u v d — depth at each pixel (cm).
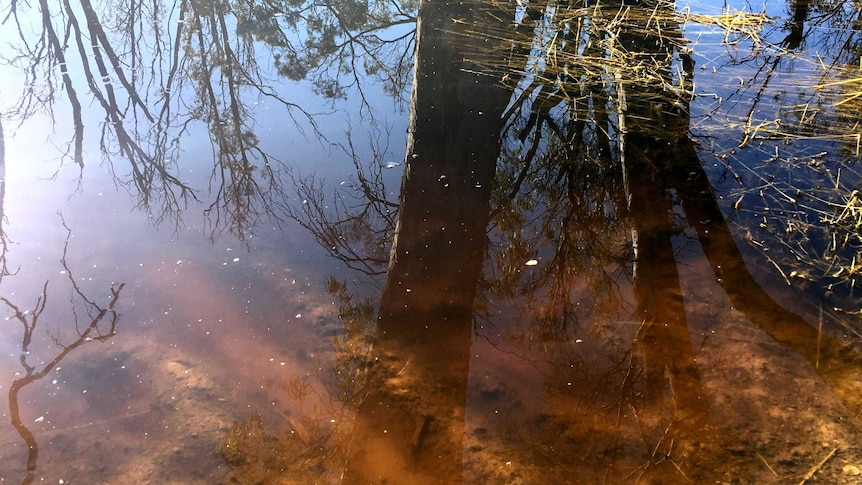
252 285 293
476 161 386
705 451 211
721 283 281
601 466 208
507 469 207
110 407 233
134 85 523
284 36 640
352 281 295
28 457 214
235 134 439
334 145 421
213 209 353
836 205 322
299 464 211
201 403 234
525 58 502
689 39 544
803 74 474
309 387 240
